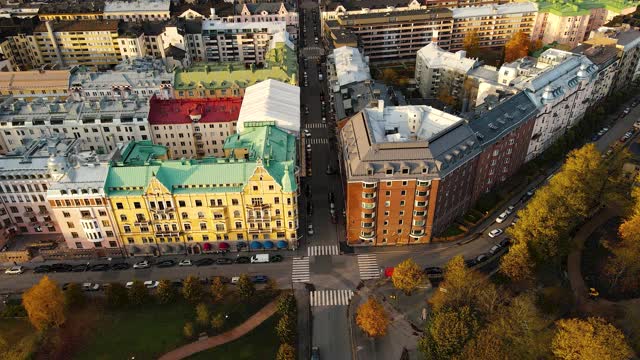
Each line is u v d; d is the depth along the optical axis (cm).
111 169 14850
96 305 14050
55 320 12838
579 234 16738
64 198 14475
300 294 14425
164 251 15838
